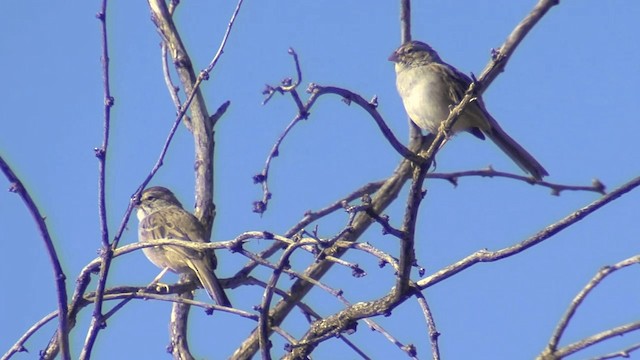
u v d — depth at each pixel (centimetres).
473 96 966
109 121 891
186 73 1384
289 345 991
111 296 994
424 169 891
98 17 900
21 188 876
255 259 915
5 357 959
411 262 891
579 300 866
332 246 912
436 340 862
